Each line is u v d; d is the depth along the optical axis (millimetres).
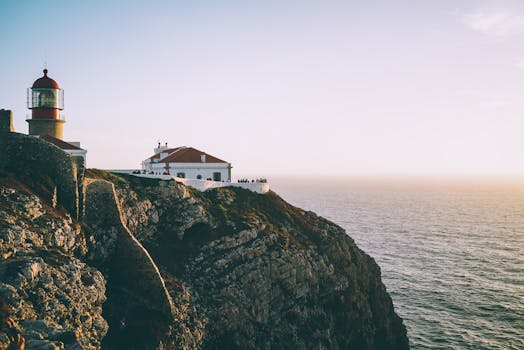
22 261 36844
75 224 47594
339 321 65188
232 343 54812
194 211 63844
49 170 50125
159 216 62094
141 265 50031
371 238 157875
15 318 32656
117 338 44281
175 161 87562
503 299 90438
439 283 101500
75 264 42281
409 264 118812
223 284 57625
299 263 64000
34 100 77125
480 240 153375
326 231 76000
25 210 42438
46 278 37719
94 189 51750
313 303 63781
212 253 60281
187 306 52625
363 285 73062
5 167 48656
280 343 57656
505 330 76375
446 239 155625
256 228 65812
